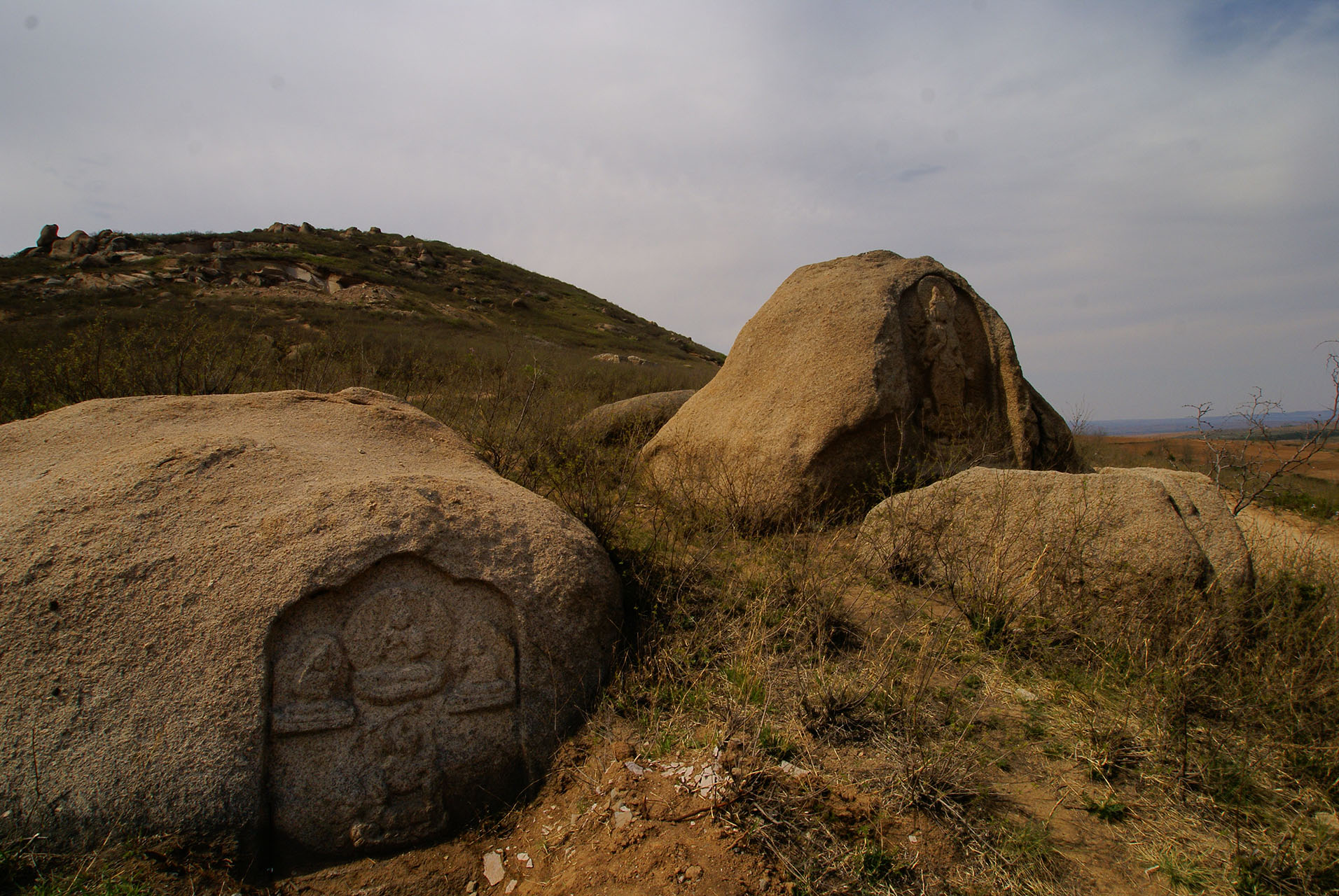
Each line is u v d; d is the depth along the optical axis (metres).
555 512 3.31
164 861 2.18
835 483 5.38
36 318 21.73
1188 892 2.21
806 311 6.11
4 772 2.16
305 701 2.40
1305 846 2.31
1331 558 4.46
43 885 2.07
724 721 2.84
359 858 2.41
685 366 30.44
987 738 2.90
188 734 2.25
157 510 2.61
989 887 2.20
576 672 2.93
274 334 13.62
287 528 2.58
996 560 3.84
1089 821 2.49
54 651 2.29
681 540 4.73
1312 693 2.87
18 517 2.52
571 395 9.79
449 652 2.65
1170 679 3.01
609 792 2.55
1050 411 6.14
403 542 2.63
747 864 2.21
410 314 29.41
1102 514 3.78
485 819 2.59
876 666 3.26
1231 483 6.70
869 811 2.44
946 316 5.92
